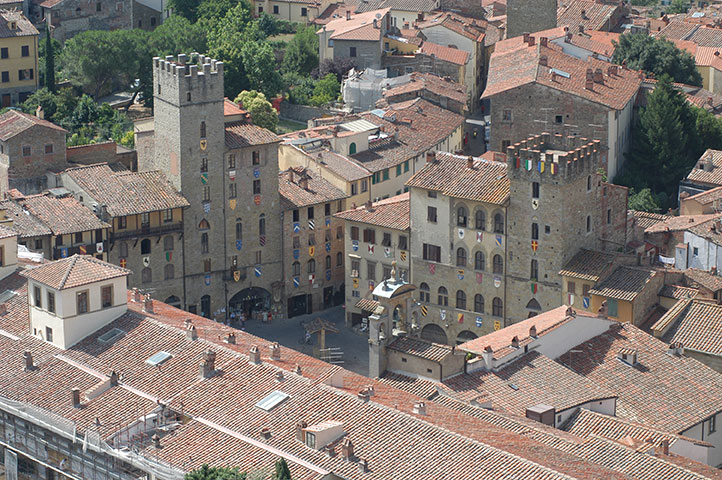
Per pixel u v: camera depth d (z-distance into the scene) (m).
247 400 193.50
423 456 178.50
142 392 199.38
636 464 192.38
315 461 179.00
